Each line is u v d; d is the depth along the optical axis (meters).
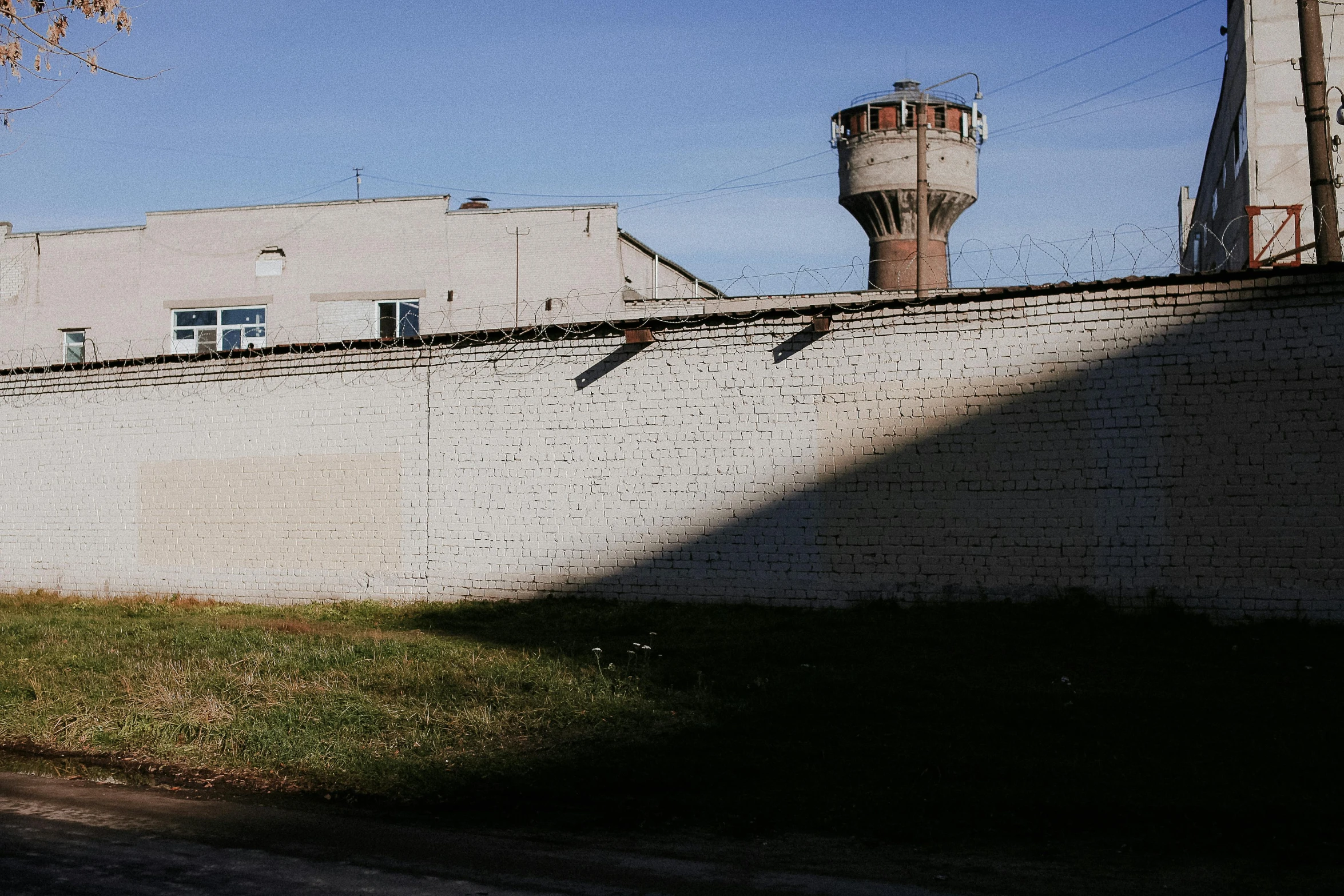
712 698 9.04
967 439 13.70
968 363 13.72
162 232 33.03
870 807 6.39
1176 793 6.39
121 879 5.39
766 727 8.17
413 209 31.66
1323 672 10.02
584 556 16.08
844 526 14.35
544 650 11.94
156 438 19.53
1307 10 14.76
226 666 10.59
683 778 6.94
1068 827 6.02
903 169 42.03
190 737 8.23
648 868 5.53
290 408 18.41
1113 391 12.94
